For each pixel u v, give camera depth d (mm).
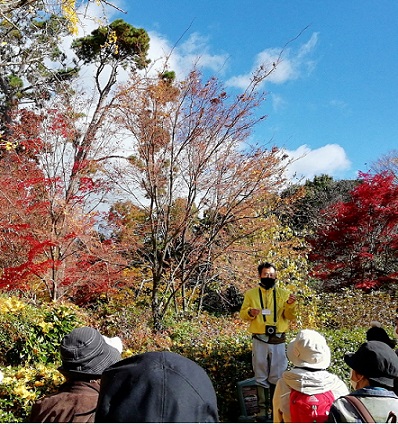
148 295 11203
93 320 8203
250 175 10039
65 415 2326
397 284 13453
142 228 11062
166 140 10000
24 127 9781
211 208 10430
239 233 10797
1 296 7270
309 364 2988
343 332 7113
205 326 9148
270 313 5527
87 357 2424
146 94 9789
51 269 9578
